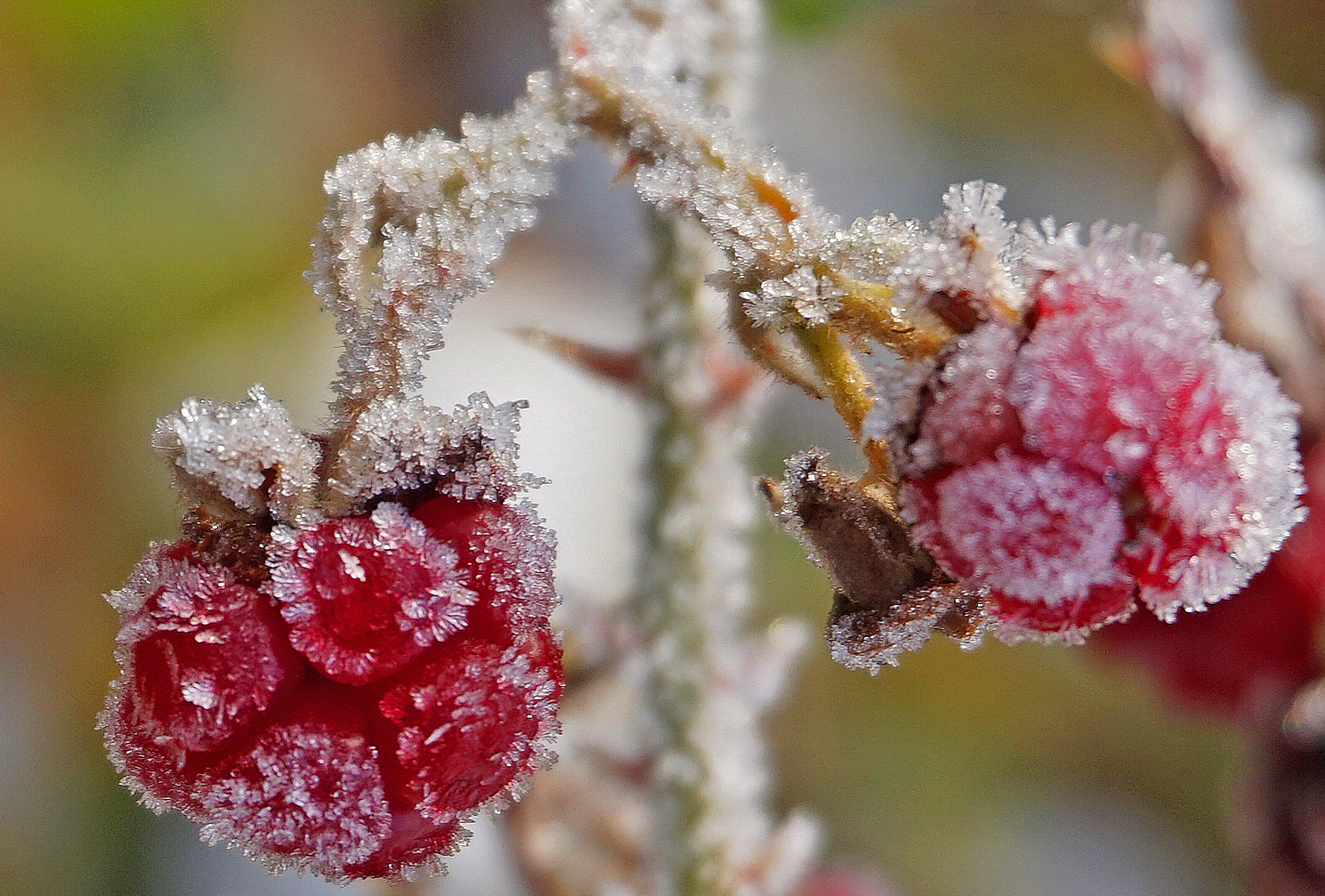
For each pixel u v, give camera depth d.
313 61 0.30
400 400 0.14
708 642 0.17
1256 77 0.23
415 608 0.14
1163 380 0.14
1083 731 0.32
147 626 0.14
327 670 0.14
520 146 0.14
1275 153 0.20
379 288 0.14
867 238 0.14
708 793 0.17
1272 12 0.35
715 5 0.16
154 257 0.29
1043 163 0.34
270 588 0.14
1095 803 0.32
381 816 0.14
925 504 0.14
